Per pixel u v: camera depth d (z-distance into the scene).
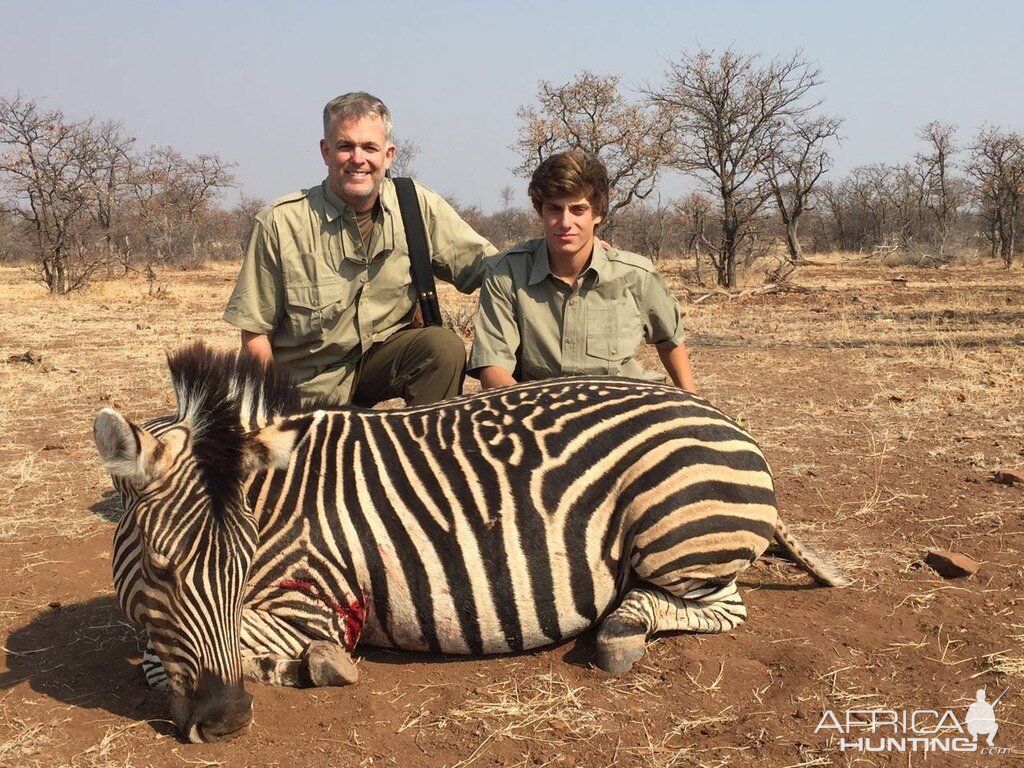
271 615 3.29
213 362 3.06
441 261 4.98
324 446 3.42
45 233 27.59
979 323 14.95
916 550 4.57
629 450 3.44
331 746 2.99
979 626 3.73
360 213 4.55
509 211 57.75
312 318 4.56
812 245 55.03
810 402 8.00
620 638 3.35
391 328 4.82
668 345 4.74
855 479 5.74
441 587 3.32
